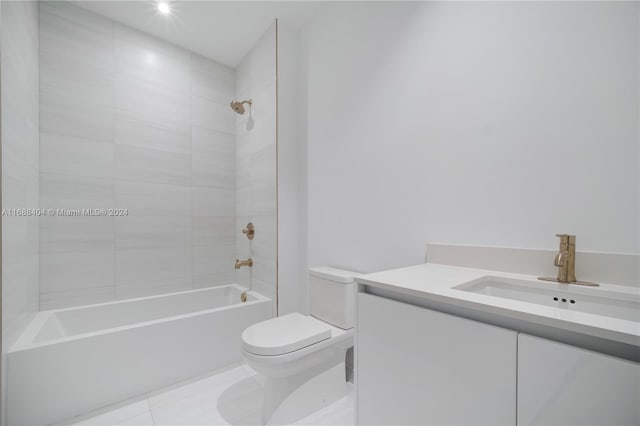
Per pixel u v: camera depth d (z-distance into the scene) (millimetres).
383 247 1525
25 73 1504
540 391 572
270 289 2156
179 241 2375
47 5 1812
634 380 470
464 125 1190
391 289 853
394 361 848
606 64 859
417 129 1366
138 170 2176
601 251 866
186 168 2422
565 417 540
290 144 2160
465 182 1188
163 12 1990
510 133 1057
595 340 531
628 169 824
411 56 1394
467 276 971
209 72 2570
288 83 2146
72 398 1372
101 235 2010
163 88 2301
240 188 2643
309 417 1352
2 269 1168
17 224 1360
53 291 1815
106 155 2033
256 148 2361
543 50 979
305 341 1280
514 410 607
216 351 1832
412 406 796
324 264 1924
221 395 1549
